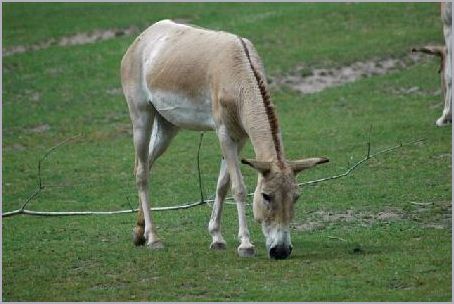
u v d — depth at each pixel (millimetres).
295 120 45375
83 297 21031
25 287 22188
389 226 27281
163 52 25953
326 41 59469
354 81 52125
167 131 27016
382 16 64562
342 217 28953
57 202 34562
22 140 45500
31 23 69062
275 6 70375
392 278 21312
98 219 31359
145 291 21266
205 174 37156
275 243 21516
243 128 23250
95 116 49031
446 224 27250
